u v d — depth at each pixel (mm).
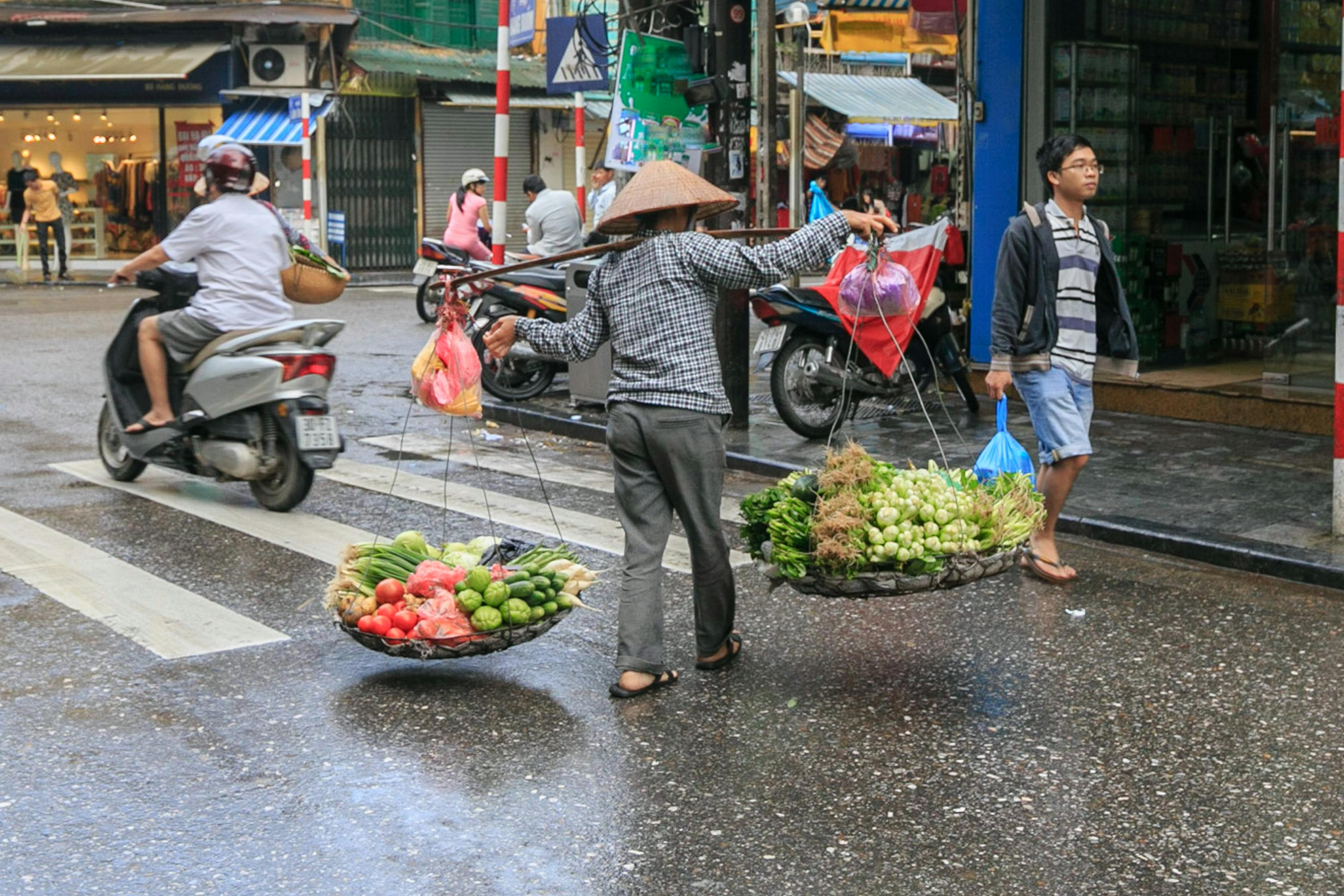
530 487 8406
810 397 9484
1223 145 11742
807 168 24719
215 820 3914
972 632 5629
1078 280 6156
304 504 7859
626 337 4805
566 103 27016
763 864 3660
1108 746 4441
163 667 5176
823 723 4648
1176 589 6238
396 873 3605
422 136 26203
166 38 24516
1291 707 4777
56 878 3572
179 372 7836
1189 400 10117
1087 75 10930
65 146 25859
